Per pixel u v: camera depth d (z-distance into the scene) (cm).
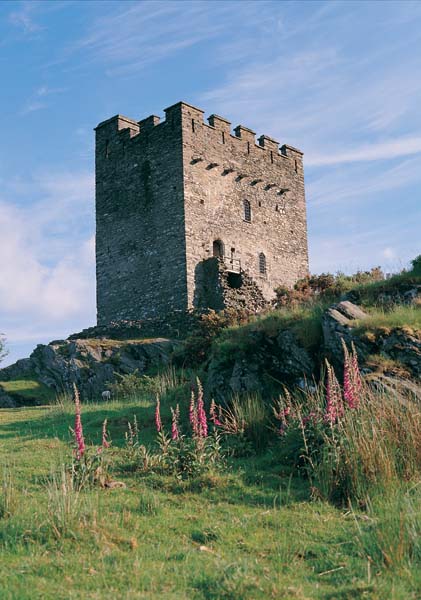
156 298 3784
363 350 1309
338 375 1330
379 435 962
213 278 3694
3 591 590
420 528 722
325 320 1409
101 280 4103
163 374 2431
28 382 3091
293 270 4394
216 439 1146
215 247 3969
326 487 929
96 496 899
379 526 757
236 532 788
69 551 708
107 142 4222
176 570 658
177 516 852
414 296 1622
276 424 1265
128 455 1178
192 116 3900
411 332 1298
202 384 1773
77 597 588
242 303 3688
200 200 3850
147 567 667
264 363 1470
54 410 1961
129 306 3922
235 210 4062
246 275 3816
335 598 598
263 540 762
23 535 746
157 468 1090
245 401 1380
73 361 3069
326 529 795
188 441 1158
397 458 959
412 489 895
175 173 3819
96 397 2897
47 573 645
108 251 4097
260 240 4194
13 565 664
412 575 637
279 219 4369
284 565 683
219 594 602
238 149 4162
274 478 1026
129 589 604
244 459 1162
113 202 4122
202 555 708
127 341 3278
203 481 1003
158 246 3831
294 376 1415
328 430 1035
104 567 662
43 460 1171
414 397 1124
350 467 929
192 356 2459
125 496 941
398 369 1227
